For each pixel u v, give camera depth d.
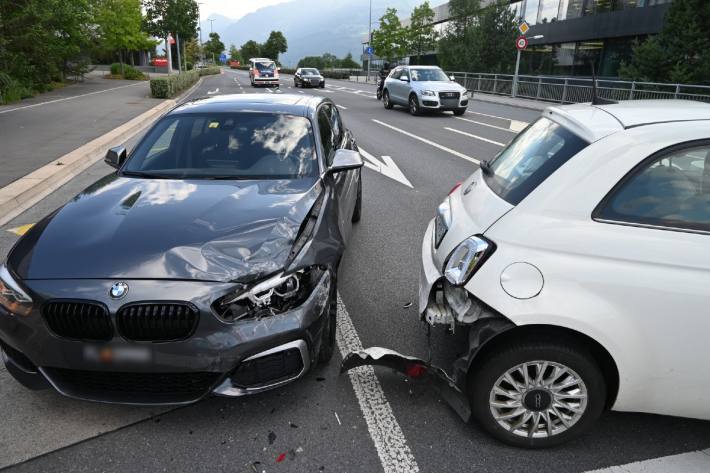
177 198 3.30
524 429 2.57
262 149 3.98
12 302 2.60
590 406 2.48
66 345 2.52
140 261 2.62
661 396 2.42
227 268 2.62
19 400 2.95
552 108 3.27
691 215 2.34
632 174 2.37
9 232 5.86
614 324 2.30
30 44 22.03
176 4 44.22
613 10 25.55
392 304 4.17
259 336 2.55
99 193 3.45
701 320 2.27
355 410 2.89
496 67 32.50
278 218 3.07
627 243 2.32
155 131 4.24
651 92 18.67
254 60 39.47
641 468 2.48
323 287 2.88
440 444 2.64
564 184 2.43
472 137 13.43
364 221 6.38
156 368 2.51
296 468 2.47
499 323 2.39
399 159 10.41
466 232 2.71
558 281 2.33
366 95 30.09
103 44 36.09
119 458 2.52
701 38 18.41
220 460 2.51
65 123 14.16
